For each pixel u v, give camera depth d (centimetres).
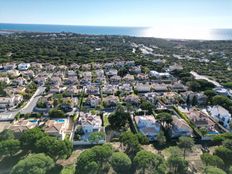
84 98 10606
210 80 14550
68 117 8556
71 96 10788
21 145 5978
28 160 4925
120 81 13538
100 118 8469
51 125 7188
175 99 10431
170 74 15450
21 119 8369
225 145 6172
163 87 12131
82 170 5112
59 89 11525
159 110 9244
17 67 16125
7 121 8275
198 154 6419
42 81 12825
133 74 15275
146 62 17988
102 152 5462
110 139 7125
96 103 9781
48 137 6000
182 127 7369
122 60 19125
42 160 5019
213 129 7862
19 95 10431
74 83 12812
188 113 9000
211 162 5350
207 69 17262
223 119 8506
